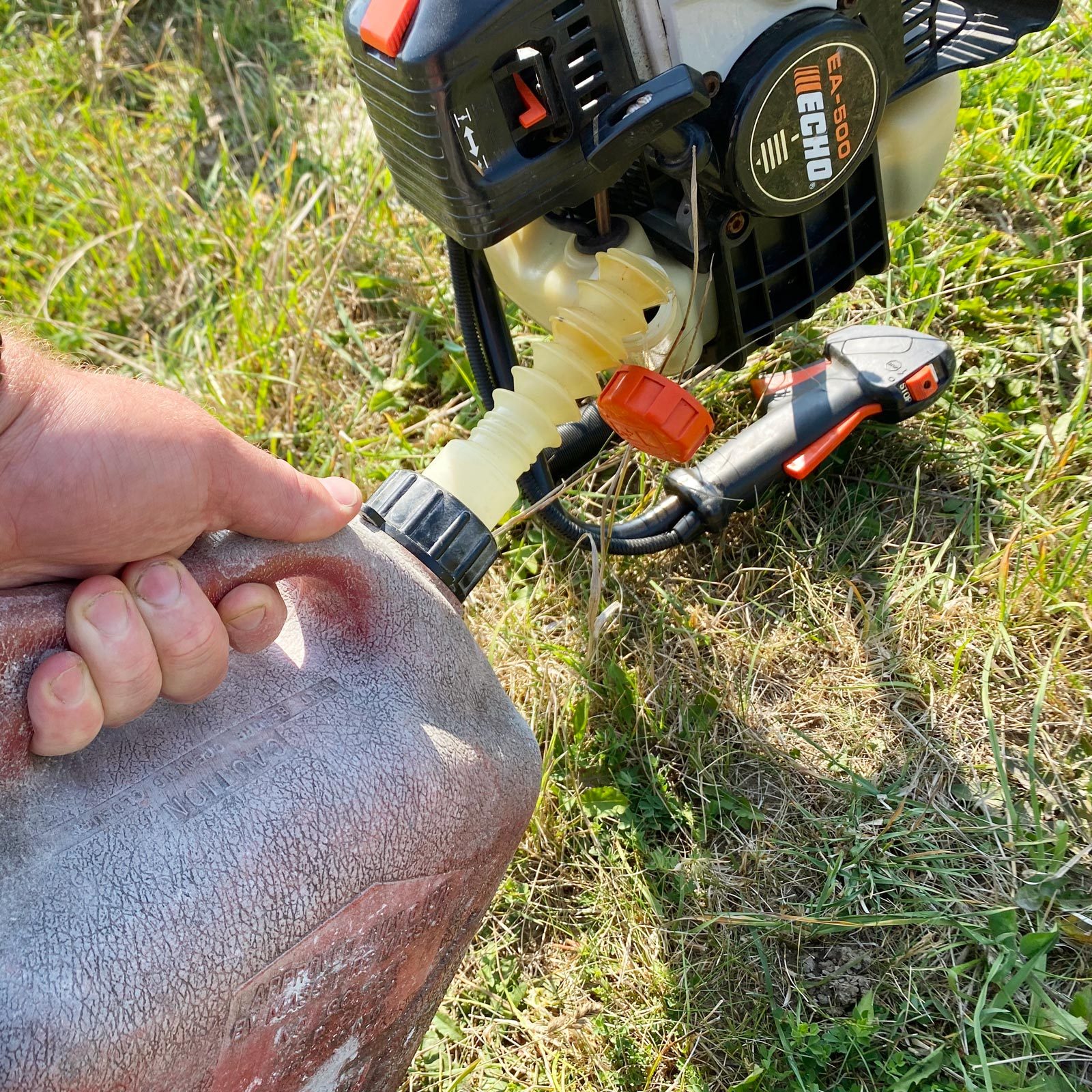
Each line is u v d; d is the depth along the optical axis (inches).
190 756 13.3
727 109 17.9
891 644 23.8
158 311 36.3
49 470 11.9
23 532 12.0
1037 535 23.4
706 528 24.5
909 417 25.5
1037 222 30.2
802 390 25.3
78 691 11.9
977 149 31.0
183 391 32.3
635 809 22.9
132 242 37.2
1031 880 20.1
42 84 44.8
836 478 26.6
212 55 44.6
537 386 18.5
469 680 15.5
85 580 12.5
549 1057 20.1
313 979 13.5
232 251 36.1
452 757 14.6
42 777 12.6
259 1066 13.5
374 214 35.7
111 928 11.8
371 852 13.6
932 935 20.0
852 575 25.1
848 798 22.0
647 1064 19.7
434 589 15.9
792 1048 19.1
